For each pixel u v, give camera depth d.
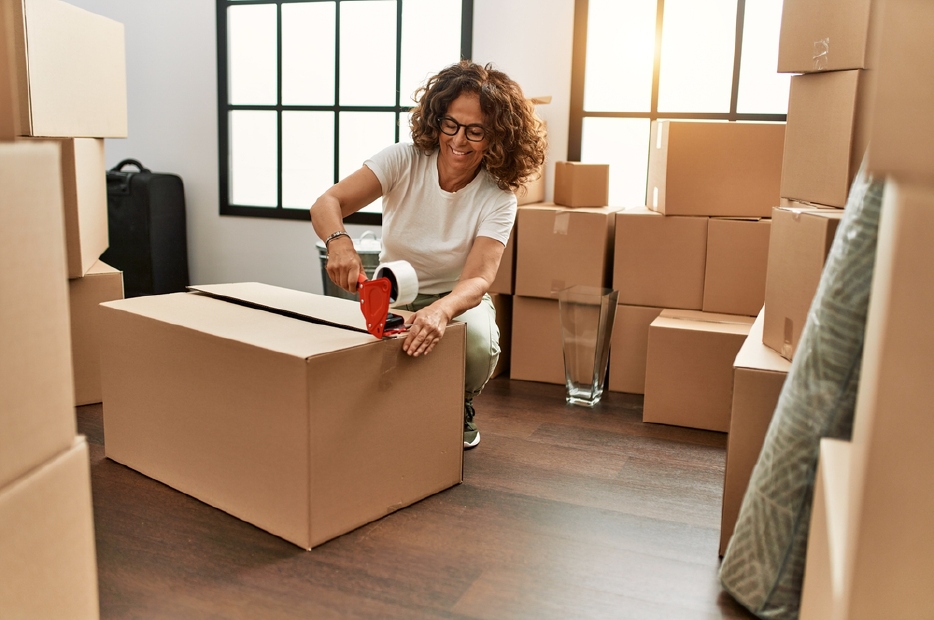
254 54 3.85
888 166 0.71
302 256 3.87
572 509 1.84
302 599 1.41
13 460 0.76
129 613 1.35
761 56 3.04
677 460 2.22
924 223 0.70
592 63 3.28
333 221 1.84
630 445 2.34
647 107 3.22
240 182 3.99
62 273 0.83
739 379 1.56
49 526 0.83
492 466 2.11
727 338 2.47
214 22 3.83
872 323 0.80
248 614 1.36
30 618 0.80
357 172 1.99
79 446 0.89
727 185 2.70
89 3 4.04
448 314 1.77
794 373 1.33
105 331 1.97
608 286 3.03
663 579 1.53
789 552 1.33
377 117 3.69
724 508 1.60
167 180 3.83
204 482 1.78
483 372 2.15
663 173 2.79
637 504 1.89
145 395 1.89
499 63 3.36
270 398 1.57
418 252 2.07
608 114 3.26
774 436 1.35
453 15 3.47
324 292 3.44
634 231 2.83
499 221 2.03
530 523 1.76
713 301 2.77
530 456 2.21
